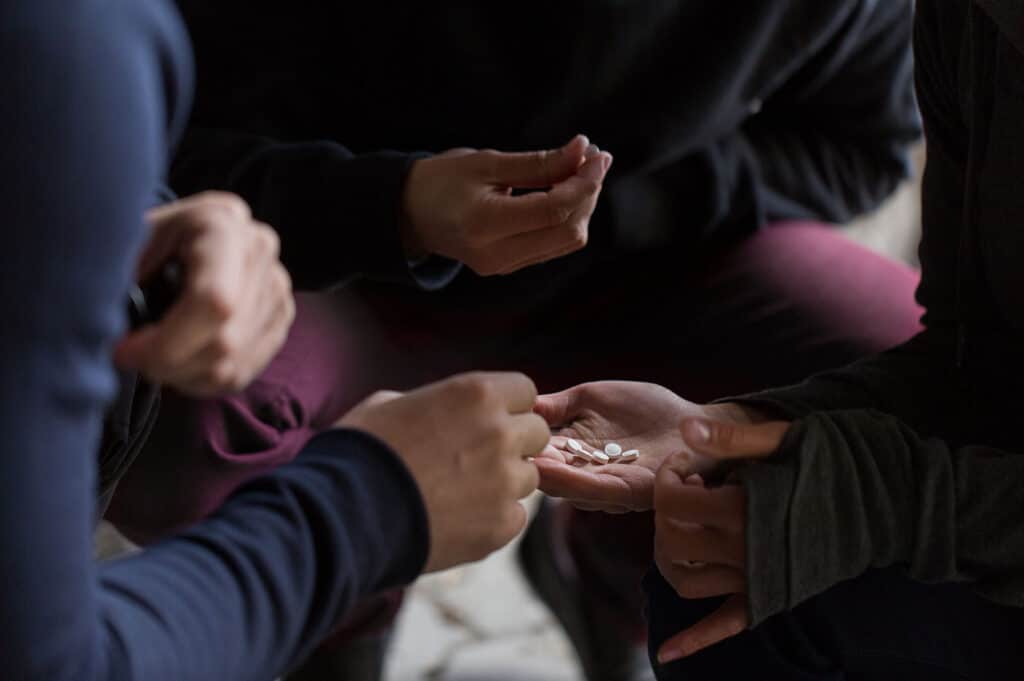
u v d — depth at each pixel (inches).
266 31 61.2
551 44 61.2
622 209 64.9
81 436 38.0
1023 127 46.8
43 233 36.5
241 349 38.5
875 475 45.9
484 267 54.2
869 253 68.9
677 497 45.9
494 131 63.1
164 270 39.8
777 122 70.3
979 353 50.8
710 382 64.8
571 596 69.3
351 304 65.6
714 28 62.3
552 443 50.4
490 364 67.3
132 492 60.9
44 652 38.3
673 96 63.0
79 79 36.6
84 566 38.7
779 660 50.1
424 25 60.9
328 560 41.1
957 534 46.2
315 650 63.1
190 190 60.7
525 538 72.5
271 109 62.7
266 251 39.5
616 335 66.7
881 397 51.2
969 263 49.8
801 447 45.5
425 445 42.8
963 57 48.9
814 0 63.1
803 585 46.1
